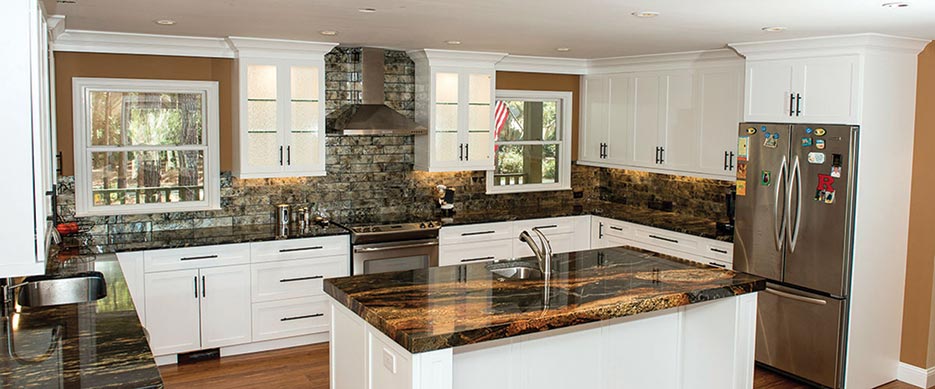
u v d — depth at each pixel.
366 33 5.10
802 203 5.07
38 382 2.46
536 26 4.61
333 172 6.42
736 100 5.83
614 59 6.86
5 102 2.69
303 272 5.79
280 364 5.48
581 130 7.55
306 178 6.32
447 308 3.39
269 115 5.80
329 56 6.18
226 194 6.02
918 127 5.15
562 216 7.01
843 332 4.96
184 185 5.94
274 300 5.71
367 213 6.62
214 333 5.52
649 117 6.70
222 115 5.89
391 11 4.07
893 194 5.08
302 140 5.96
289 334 5.82
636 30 4.71
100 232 5.59
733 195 5.87
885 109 4.91
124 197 5.74
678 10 3.87
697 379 4.23
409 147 6.75
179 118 5.86
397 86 6.53
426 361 3.02
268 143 5.82
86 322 3.18
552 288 3.79
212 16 4.34
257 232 5.80
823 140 4.91
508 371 3.68
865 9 3.72
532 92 7.26
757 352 5.47
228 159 5.96
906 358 5.36
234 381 5.13
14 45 2.69
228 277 5.51
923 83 5.11
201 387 5.01
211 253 5.42
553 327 3.28
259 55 5.66
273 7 3.97
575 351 3.90
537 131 7.50
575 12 4.01
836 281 4.91
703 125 6.15
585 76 7.43
